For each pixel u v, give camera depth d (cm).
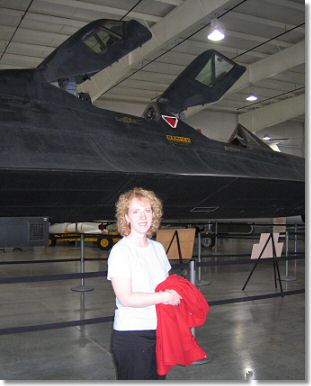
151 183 514
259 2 1294
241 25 1458
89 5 1257
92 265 1053
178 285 225
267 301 638
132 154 522
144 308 225
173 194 558
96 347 439
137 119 582
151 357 226
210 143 640
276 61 1672
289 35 1544
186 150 596
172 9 1328
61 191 466
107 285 782
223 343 451
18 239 461
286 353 424
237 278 852
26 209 474
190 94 630
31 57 1678
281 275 887
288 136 2895
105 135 525
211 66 606
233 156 652
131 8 1298
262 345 446
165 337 221
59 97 522
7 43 1527
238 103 2369
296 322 530
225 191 605
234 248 1473
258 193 651
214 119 2531
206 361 397
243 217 709
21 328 352
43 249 1438
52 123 493
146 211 227
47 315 569
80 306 619
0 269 984
